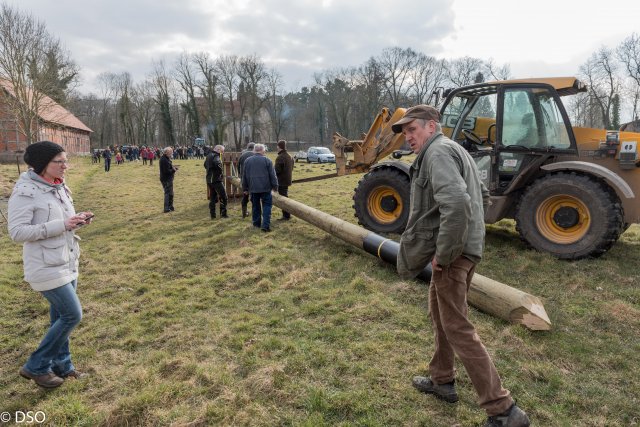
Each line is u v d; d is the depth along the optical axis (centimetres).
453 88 684
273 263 565
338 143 877
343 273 516
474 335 235
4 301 473
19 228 266
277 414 264
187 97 5903
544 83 581
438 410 265
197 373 308
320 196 1214
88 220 288
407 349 336
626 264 533
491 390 229
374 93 5903
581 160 583
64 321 292
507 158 601
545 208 560
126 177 2083
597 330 372
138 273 562
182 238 742
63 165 285
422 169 238
